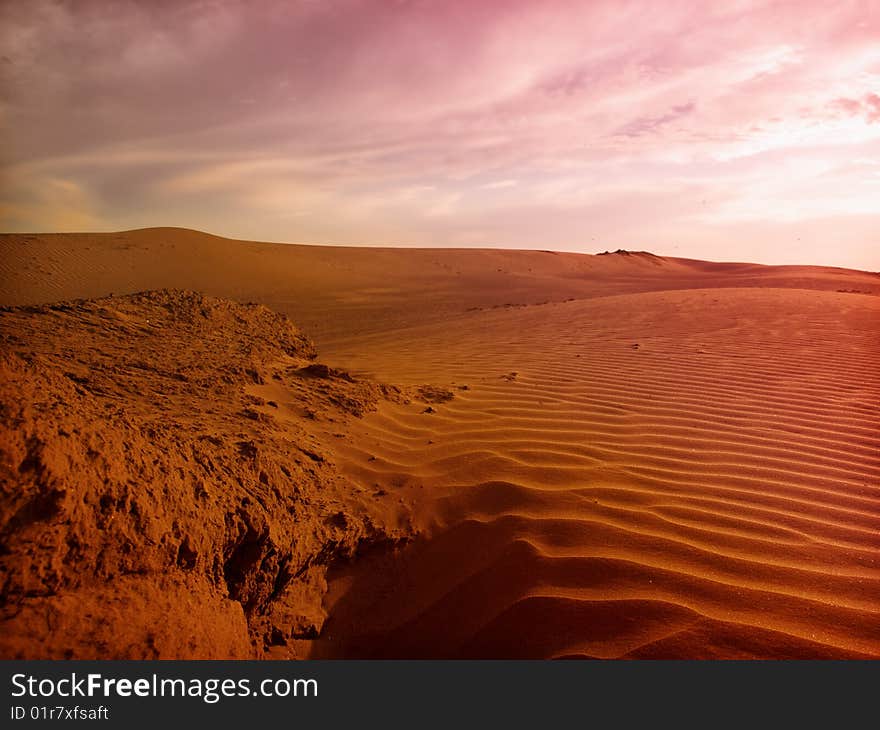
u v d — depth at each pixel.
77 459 2.32
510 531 3.64
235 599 2.93
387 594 3.45
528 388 6.69
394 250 63.41
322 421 5.02
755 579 3.07
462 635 3.12
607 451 4.69
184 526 2.64
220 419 4.23
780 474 4.24
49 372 3.01
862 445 4.77
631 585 3.11
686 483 4.11
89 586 2.24
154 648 2.20
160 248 44.50
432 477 4.29
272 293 37.91
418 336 14.88
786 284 42.62
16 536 2.06
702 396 6.20
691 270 73.88
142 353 5.21
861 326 9.71
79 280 35.97
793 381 6.67
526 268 61.88
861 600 2.89
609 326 11.46
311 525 3.48
